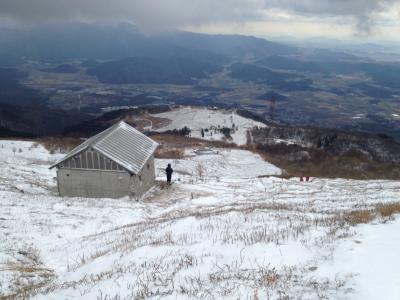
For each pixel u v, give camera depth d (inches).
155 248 453.1
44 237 747.4
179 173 1977.1
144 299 298.0
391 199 920.3
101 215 946.7
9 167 1683.1
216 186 1488.7
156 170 1915.6
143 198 1291.8
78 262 557.9
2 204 956.0
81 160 1264.8
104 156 1243.2
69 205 1034.7
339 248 350.0
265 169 2410.2
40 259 615.2
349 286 266.2
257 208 713.6
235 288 291.3
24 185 1325.0
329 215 578.2
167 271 358.6
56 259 608.4
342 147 3457.2
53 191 1360.7
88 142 1354.6
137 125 5187.0
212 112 5944.9
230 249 397.1
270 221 540.1
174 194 1330.0
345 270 296.2
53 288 404.5
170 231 585.9
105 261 473.1
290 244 384.8
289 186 1521.9
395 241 347.9
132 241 580.7
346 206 788.0
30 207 960.3
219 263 361.4
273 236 421.4
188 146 2974.9
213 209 880.3
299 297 262.5
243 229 505.7
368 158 3019.2
